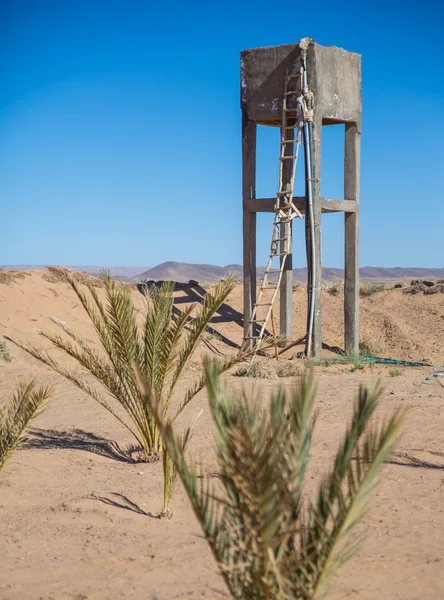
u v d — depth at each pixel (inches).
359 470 134.1
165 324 395.5
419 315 1333.7
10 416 338.3
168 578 221.9
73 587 214.2
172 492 313.1
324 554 131.9
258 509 120.7
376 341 1219.2
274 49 1032.2
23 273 1156.5
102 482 341.7
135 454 401.4
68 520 280.2
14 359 829.2
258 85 1051.9
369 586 214.1
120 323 384.8
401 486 334.0
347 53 1054.4
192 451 393.1
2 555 242.5
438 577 221.6
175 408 560.1
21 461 378.0
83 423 508.4
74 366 845.8
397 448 411.8
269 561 125.8
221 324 1238.9
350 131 1083.3
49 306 1088.8
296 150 1024.9
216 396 135.5
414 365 994.7
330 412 530.0
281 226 1079.0
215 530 136.9
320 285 1021.2
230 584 136.6
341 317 1338.6
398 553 243.3
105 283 391.2
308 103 1005.8
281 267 1027.3
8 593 209.3
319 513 136.3
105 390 659.4
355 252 1087.6
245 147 1077.8
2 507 299.3
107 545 252.4
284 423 145.3
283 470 131.8
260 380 744.3
